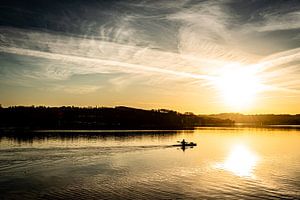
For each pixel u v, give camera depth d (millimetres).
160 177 55188
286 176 56750
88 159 74062
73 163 68125
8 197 42000
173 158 79625
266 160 77375
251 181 52531
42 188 46531
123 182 51031
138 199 41594
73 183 49844
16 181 50438
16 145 100750
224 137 167000
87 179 52781
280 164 70812
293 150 101438
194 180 52969
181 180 52906
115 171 60250
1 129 184000
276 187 48594
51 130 187250
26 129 190625
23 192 44344
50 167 62625
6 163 65750
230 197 43250
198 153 91750
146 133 180250
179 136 165750
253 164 70688
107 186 48250
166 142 124562
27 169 59969
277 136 176375
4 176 53750
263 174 58531
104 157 78000
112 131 191875
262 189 47406
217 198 42750
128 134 167750
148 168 64062
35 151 85562
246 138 159625
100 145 106375
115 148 97625
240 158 81062
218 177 55625
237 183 51031
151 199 41750
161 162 72375
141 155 84125
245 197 43312
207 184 50250
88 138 135500
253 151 98000
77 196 42656
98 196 42750
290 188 48094
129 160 74500
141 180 52594
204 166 67438
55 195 43062
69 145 103875
